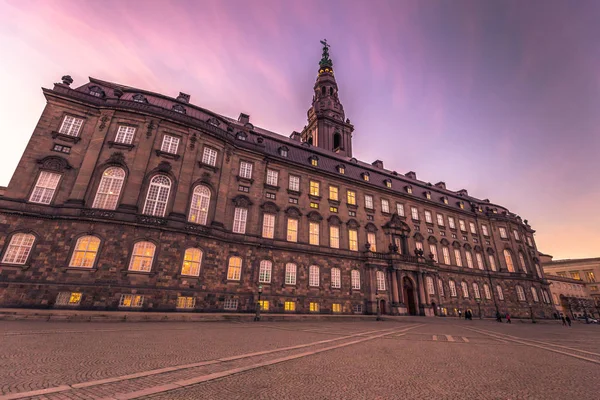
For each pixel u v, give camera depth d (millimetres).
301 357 10188
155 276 26312
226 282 30969
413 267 44969
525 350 14141
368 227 45531
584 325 45844
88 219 25688
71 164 27828
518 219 67000
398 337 17594
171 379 7023
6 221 24406
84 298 23828
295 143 49594
